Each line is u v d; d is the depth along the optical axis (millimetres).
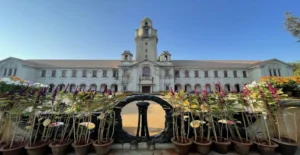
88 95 3564
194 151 3418
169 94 4141
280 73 35344
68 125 3705
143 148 3549
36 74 35875
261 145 3197
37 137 3680
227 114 3604
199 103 3607
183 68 37844
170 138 3707
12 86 4918
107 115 3764
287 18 8961
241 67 38406
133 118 7836
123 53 37031
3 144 3400
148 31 41594
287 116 3773
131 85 34781
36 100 3488
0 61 33250
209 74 37906
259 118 3814
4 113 3635
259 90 3666
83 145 3160
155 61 38344
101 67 37312
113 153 3350
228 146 3324
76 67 36969
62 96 3654
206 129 3906
